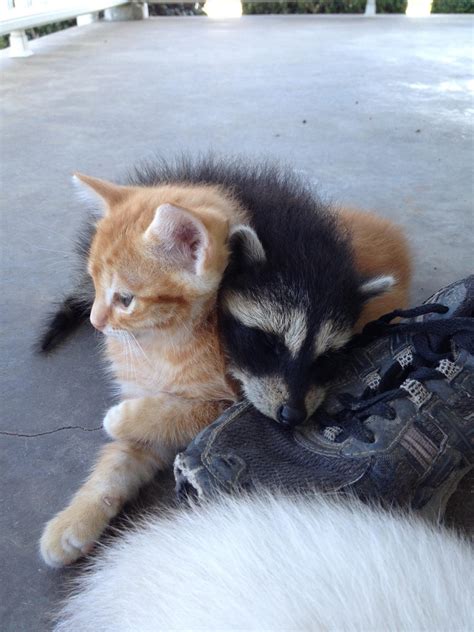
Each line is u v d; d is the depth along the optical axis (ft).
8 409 1.20
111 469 1.04
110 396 1.24
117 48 4.64
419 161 2.40
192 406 1.13
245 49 4.64
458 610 0.64
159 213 1.01
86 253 1.39
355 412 1.01
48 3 4.77
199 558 0.73
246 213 1.17
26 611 0.85
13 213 1.95
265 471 0.93
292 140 2.61
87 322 1.46
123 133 2.70
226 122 2.86
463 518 0.98
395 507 0.90
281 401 1.03
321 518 0.77
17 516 0.98
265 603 0.65
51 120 2.88
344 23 5.90
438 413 0.96
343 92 3.40
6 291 1.57
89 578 0.83
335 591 0.66
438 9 6.64
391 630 0.62
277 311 1.06
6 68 3.94
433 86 3.52
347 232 1.26
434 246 1.77
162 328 1.08
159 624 0.66
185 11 6.69
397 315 1.12
